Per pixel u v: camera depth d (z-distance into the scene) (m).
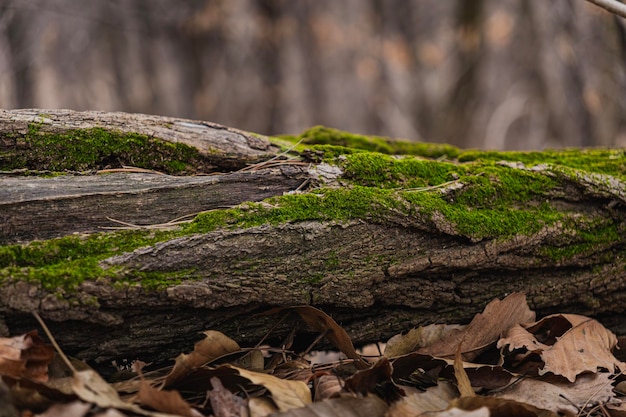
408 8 5.26
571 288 2.02
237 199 1.95
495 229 1.97
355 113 4.95
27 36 4.04
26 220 1.87
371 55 5.04
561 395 1.88
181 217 1.92
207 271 1.88
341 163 1.98
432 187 1.99
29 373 1.81
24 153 1.93
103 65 4.36
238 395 1.85
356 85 4.95
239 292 1.89
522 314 1.98
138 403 1.80
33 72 4.05
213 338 1.86
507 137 4.49
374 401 1.81
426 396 1.85
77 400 1.78
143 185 1.93
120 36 4.40
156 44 4.47
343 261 1.92
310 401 1.82
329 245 1.92
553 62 4.10
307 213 1.92
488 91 4.71
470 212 1.97
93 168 1.96
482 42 4.79
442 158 2.21
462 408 1.82
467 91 4.87
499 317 1.97
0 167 1.93
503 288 2.00
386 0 5.21
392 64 5.15
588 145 3.77
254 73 4.63
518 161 2.11
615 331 2.08
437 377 1.92
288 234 1.91
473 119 4.78
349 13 4.96
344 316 1.96
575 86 3.87
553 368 1.90
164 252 1.87
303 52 4.79
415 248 1.95
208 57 4.57
